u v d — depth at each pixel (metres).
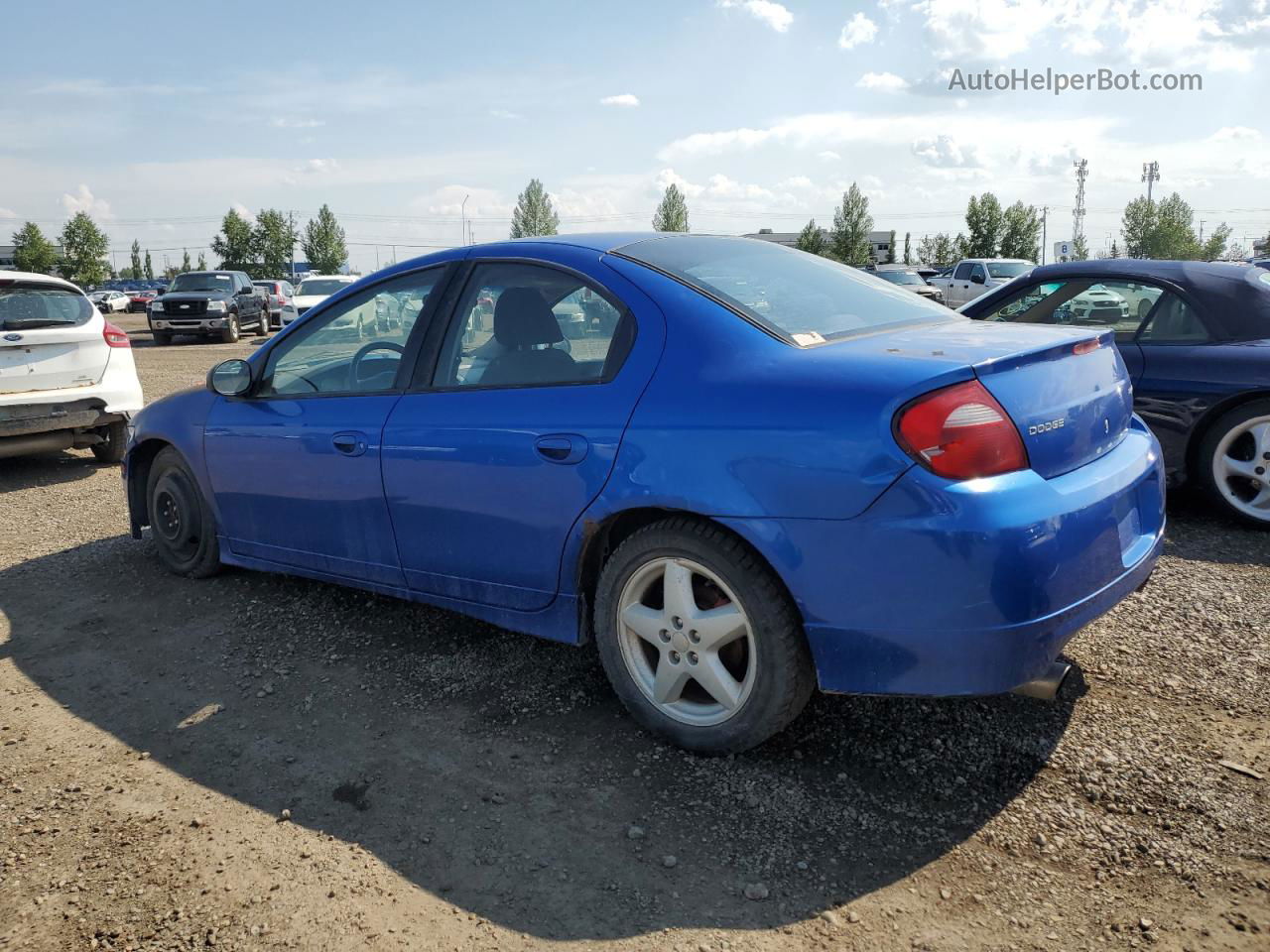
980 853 2.30
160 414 4.50
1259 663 3.21
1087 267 5.60
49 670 3.62
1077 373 2.63
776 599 2.52
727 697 2.66
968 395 2.30
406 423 3.31
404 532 3.38
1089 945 1.98
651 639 2.79
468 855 2.38
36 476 7.58
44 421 7.08
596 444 2.76
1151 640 3.44
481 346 3.22
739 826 2.45
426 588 3.40
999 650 2.27
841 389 2.40
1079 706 2.97
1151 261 5.46
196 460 4.24
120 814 2.62
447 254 3.47
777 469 2.43
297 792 2.70
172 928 2.15
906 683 2.36
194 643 3.82
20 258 79.69
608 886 2.24
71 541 5.41
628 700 2.89
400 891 2.26
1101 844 2.31
